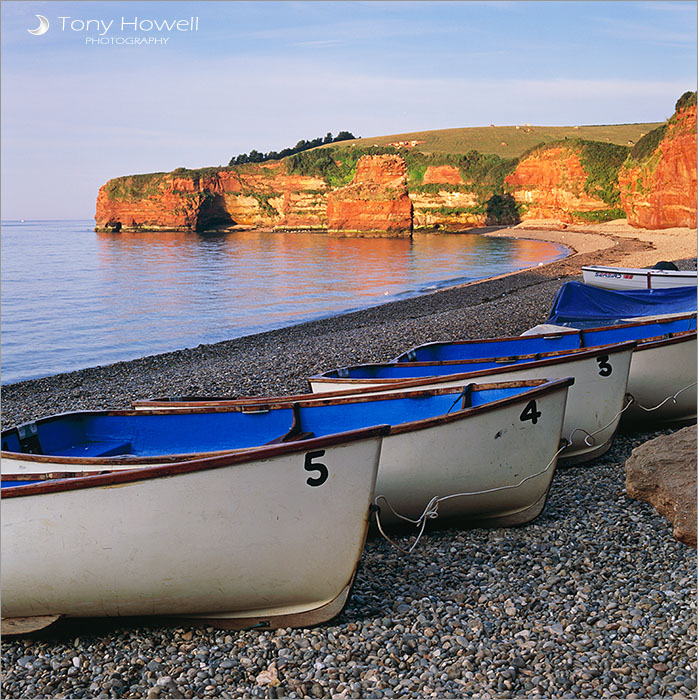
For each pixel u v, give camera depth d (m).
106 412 8.76
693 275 24.56
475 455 6.91
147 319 34.69
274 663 5.08
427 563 6.55
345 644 5.29
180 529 5.39
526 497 7.16
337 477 5.46
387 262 68.75
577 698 4.45
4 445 8.01
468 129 193.00
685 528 6.24
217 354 23.34
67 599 5.57
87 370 21.56
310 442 5.35
